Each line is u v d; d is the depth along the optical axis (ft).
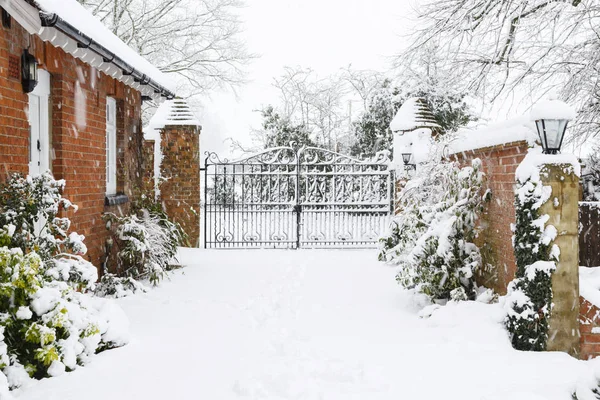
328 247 52.95
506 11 38.65
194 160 50.75
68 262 19.93
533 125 20.68
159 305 26.53
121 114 34.55
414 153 47.65
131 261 31.89
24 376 15.60
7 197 19.39
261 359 18.15
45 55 22.94
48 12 18.80
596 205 24.40
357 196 59.52
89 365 17.13
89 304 19.25
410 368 17.43
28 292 16.26
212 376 16.38
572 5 37.65
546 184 19.81
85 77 27.71
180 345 19.67
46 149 24.40
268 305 27.27
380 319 24.56
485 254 26.61
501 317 21.24
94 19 26.66
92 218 28.78
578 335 19.77
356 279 35.09
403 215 33.40
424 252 26.99
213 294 29.84
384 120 90.48
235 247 53.21
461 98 72.38
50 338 15.70
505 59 41.16
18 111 20.80
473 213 26.27
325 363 17.84
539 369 17.22
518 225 20.44
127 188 35.19
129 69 27.86
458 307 23.24
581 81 39.04
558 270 19.75
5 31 19.67
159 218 36.86
